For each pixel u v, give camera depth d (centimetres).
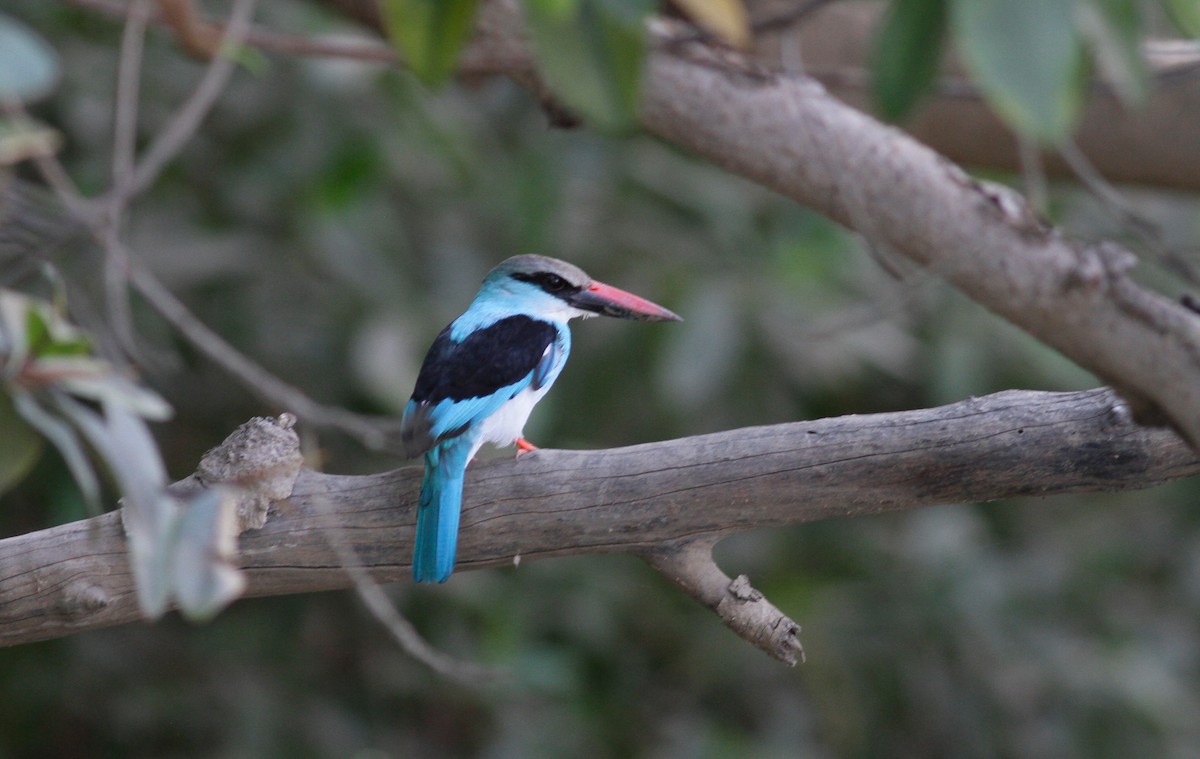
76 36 1043
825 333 502
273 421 645
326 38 891
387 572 651
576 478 633
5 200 516
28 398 365
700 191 1106
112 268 494
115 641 1159
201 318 1068
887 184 480
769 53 924
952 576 1200
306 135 1036
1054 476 599
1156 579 1373
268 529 636
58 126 1051
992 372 1080
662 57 548
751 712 1220
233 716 1134
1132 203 1066
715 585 635
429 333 1024
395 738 1206
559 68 438
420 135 1024
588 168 1095
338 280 1073
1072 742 1205
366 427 612
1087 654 1245
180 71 1044
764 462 616
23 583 626
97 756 1185
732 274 1070
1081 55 414
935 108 914
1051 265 436
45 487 1067
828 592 1189
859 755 1168
